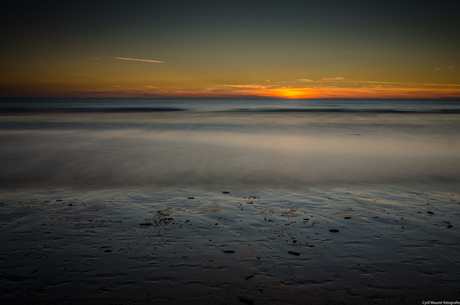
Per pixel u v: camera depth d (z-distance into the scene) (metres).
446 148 13.87
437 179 8.25
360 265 3.57
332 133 20.12
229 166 9.91
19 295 2.97
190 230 4.58
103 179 8.12
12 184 7.54
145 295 3.01
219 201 6.14
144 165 9.94
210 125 25.86
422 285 3.18
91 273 3.37
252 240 4.24
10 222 4.84
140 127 23.64
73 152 12.30
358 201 6.16
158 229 4.61
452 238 4.27
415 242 4.16
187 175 8.67
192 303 2.90
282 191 7.02
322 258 3.73
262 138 17.30
